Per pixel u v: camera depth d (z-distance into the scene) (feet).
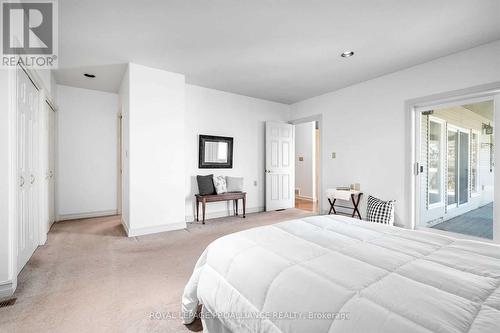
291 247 4.24
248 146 17.29
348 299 2.69
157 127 12.19
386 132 12.81
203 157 15.08
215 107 15.70
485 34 8.91
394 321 2.28
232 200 16.29
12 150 6.40
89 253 9.27
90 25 8.33
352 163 14.44
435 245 4.38
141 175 11.78
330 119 15.87
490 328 2.11
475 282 2.91
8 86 6.28
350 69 12.18
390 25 8.40
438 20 8.07
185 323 5.15
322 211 16.25
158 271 7.77
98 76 13.14
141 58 10.98
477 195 12.69
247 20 8.14
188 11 7.62
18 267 7.47
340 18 8.02
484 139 11.71
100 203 15.70
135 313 5.56
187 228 12.98
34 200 9.29
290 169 18.84
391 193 12.57
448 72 10.58
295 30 8.75
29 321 5.25
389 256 3.76
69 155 14.73
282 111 18.95
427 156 12.35
